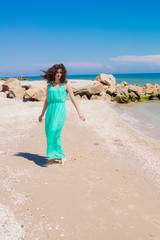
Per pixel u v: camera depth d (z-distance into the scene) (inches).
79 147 236.7
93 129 315.9
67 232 104.4
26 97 666.8
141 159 210.1
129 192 146.9
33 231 102.3
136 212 124.6
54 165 183.9
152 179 169.0
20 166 172.1
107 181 160.9
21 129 304.5
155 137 295.9
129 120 408.8
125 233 107.0
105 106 530.0
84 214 119.5
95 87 709.9
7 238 95.0
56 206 124.3
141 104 639.1
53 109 177.9
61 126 180.5
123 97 670.5
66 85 178.1
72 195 137.9
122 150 233.8
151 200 138.9
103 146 243.3
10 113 420.2
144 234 107.1
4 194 128.6
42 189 140.8
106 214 121.0
